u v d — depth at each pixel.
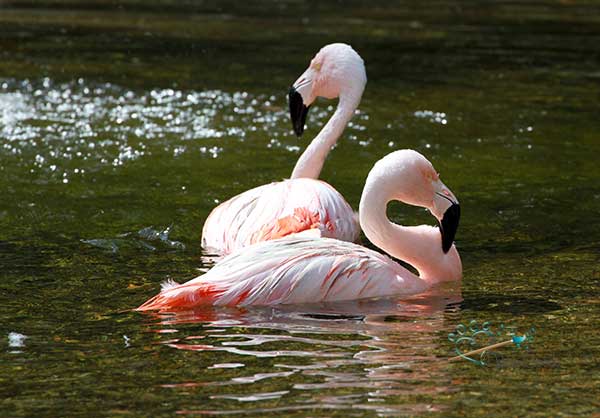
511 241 11.24
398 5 33.31
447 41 25.86
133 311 8.60
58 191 12.94
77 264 10.08
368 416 6.50
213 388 6.93
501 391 6.92
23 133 15.76
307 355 7.56
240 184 13.52
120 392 6.88
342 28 27.47
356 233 10.88
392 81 20.83
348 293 8.92
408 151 9.77
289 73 21.05
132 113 17.30
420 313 8.67
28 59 21.66
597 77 21.70
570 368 7.37
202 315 8.47
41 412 6.56
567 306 8.94
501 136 16.66
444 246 9.68
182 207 12.38
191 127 16.58
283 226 10.09
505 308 8.88
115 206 12.34
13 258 10.25
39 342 7.83
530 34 27.41
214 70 21.16
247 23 27.98
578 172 14.50
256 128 16.66
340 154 15.33
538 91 20.22
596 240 11.24
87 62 21.55
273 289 8.71
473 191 13.46
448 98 19.39
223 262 8.95
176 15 29.16
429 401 6.75
